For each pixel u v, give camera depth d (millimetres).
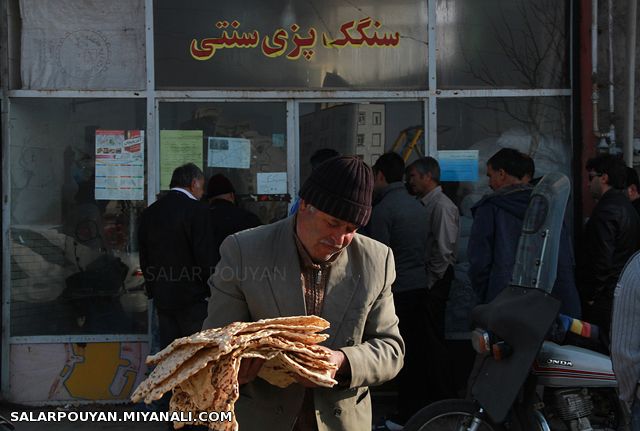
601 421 3705
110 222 5766
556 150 5793
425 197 5434
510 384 3500
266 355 2098
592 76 5621
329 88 5785
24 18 5695
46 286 5730
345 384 2336
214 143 5773
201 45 5746
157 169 5746
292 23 5781
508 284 4094
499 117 5816
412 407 5270
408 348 5266
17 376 5680
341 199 2238
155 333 5699
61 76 5719
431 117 5781
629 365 2770
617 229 4773
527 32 5816
